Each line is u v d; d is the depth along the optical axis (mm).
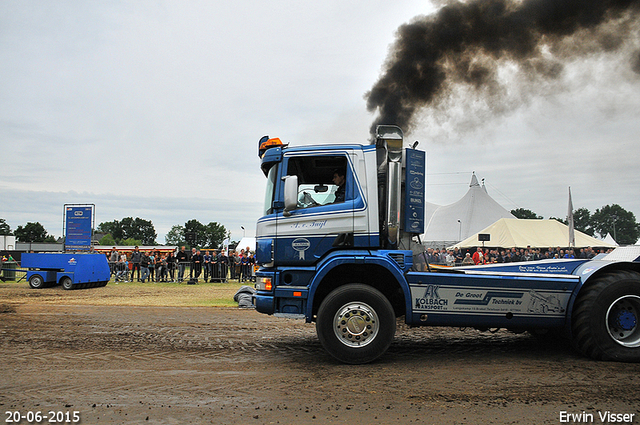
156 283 22391
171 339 7422
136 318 9781
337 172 6355
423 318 5844
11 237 46812
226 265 22844
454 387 4715
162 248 49188
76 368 5531
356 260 5789
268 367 5586
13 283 21766
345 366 5629
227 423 3707
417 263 6320
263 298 6027
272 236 6215
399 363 5805
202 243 116000
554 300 5934
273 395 4453
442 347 6887
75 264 18266
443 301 5844
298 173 6363
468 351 6594
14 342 7152
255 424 3688
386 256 5867
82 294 15977
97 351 6512
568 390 4594
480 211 37312
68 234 23141
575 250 23703
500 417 3840
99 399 4340
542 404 4172
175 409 4047
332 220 6117
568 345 7016
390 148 6152
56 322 9234
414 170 6328
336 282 6188
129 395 4461
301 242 6145
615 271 6016
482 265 6480
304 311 5926
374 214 6105
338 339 5656
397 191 6090
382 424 3684
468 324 5898
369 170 6203
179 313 10602
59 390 4629
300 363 5801
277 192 6293
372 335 5668
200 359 6031
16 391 4598
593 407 4086
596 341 5766
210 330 8297
